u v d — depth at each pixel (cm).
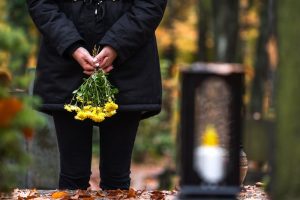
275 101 423
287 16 416
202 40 2373
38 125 380
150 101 625
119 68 617
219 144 391
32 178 871
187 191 388
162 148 2119
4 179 393
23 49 657
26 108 371
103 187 654
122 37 607
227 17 2128
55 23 615
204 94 390
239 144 391
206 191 388
